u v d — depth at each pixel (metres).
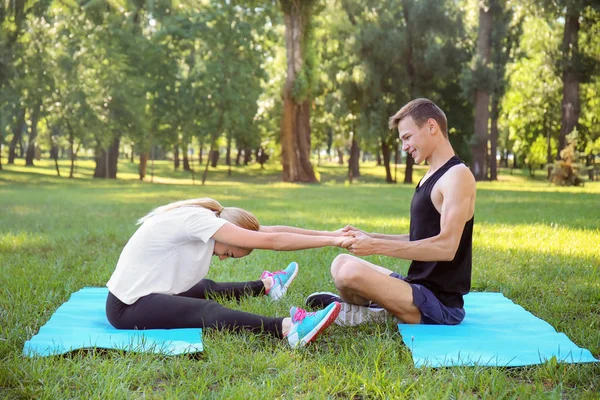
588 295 5.38
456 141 42.25
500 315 4.54
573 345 3.69
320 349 3.76
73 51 39.12
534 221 11.98
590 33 31.78
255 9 40.12
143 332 3.90
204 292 4.87
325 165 65.25
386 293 4.06
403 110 4.17
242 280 6.14
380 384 3.03
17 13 30.75
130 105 38.88
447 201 3.97
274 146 53.22
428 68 38.78
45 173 45.06
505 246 8.34
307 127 38.47
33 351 3.42
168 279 4.11
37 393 2.92
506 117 47.41
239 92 40.16
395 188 30.59
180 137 41.16
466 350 3.58
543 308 4.94
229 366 3.32
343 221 11.98
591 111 39.53
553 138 45.28
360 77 39.81
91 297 5.16
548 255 7.57
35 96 37.62
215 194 23.48
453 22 39.25
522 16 39.31
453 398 2.93
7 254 7.63
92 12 37.50
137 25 40.53
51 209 15.14
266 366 3.36
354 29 40.72
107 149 44.41
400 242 4.00
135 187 30.55
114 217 12.95
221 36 39.28
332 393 2.98
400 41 38.97
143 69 39.09
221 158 80.56
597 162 61.94
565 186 31.77
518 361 3.38
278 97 47.56
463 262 4.16
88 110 38.72
